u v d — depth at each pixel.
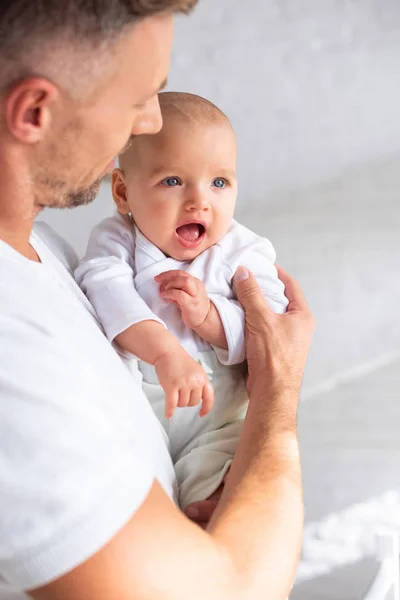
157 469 1.02
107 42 0.85
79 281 1.27
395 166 2.16
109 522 0.78
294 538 0.98
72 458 0.78
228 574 0.86
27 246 1.02
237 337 1.26
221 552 0.88
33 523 0.76
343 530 2.22
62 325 0.89
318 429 2.23
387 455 2.19
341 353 2.21
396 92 2.14
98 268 1.26
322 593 2.24
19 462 0.76
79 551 0.77
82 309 1.05
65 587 0.78
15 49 0.82
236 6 2.16
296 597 2.26
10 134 0.85
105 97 0.88
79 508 0.77
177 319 1.28
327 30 2.14
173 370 1.12
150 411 1.07
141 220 1.31
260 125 2.20
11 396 0.77
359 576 2.22
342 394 2.21
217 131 1.29
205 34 2.18
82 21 0.83
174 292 1.22
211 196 1.30
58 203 0.93
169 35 0.92
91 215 2.25
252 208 2.24
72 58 0.84
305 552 2.25
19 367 0.79
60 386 0.81
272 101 2.19
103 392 0.88
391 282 2.18
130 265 1.32
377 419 2.20
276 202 2.22
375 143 2.17
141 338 1.17
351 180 2.18
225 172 1.30
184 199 1.28
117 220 1.38
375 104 2.15
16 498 0.76
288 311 1.37
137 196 1.31
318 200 2.20
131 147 1.30
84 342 0.92
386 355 2.19
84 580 0.77
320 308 2.22
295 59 2.16
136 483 0.82
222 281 1.32
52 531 0.76
